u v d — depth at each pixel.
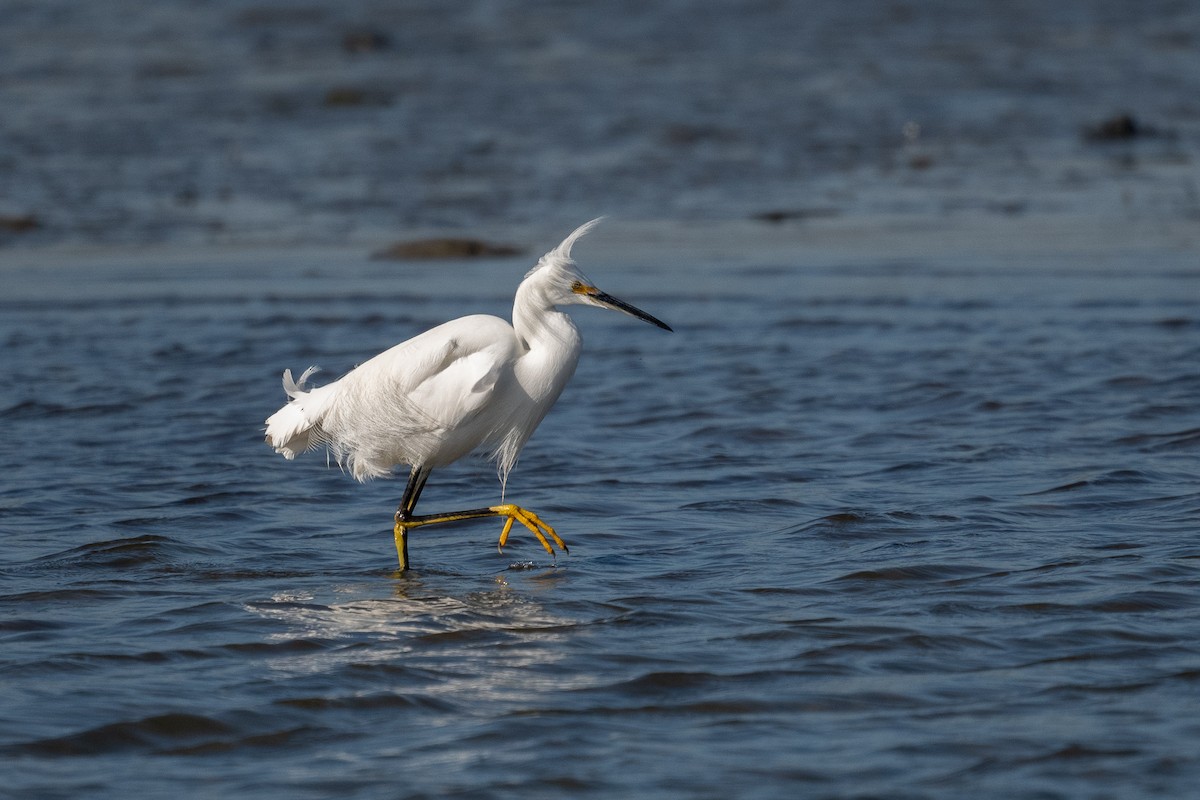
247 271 24.45
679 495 13.16
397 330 20.31
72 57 56.28
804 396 16.83
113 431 15.85
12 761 7.59
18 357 19.25
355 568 11.31
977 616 9.55
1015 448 14.21
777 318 20.80
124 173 34.03
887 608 9.77
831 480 13.41
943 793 7.02
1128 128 37.25
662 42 57.41
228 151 37.00
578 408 16.77
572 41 58.44
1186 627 9.20
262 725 8.08
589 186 31.69
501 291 22.47
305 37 61.62
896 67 49.91
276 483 13.91
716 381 17.72
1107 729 7.68
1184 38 55.25
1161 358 17.72
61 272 24.58
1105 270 22.91
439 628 9.65
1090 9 64.50
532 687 8.55
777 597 10.12
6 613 10.05
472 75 50.16
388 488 13.84
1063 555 10.81
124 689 8.56
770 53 53.78
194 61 55.25
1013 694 8.23
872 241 25.83
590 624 9.69
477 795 7.10
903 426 15.38
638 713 8.12
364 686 8.60
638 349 19.53
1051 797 6.95
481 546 11.90
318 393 11.60
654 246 25.83
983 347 18.70
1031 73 48.25
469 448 11.41
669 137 37.94
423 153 36.28
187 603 10.29
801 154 35.44
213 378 18.09
